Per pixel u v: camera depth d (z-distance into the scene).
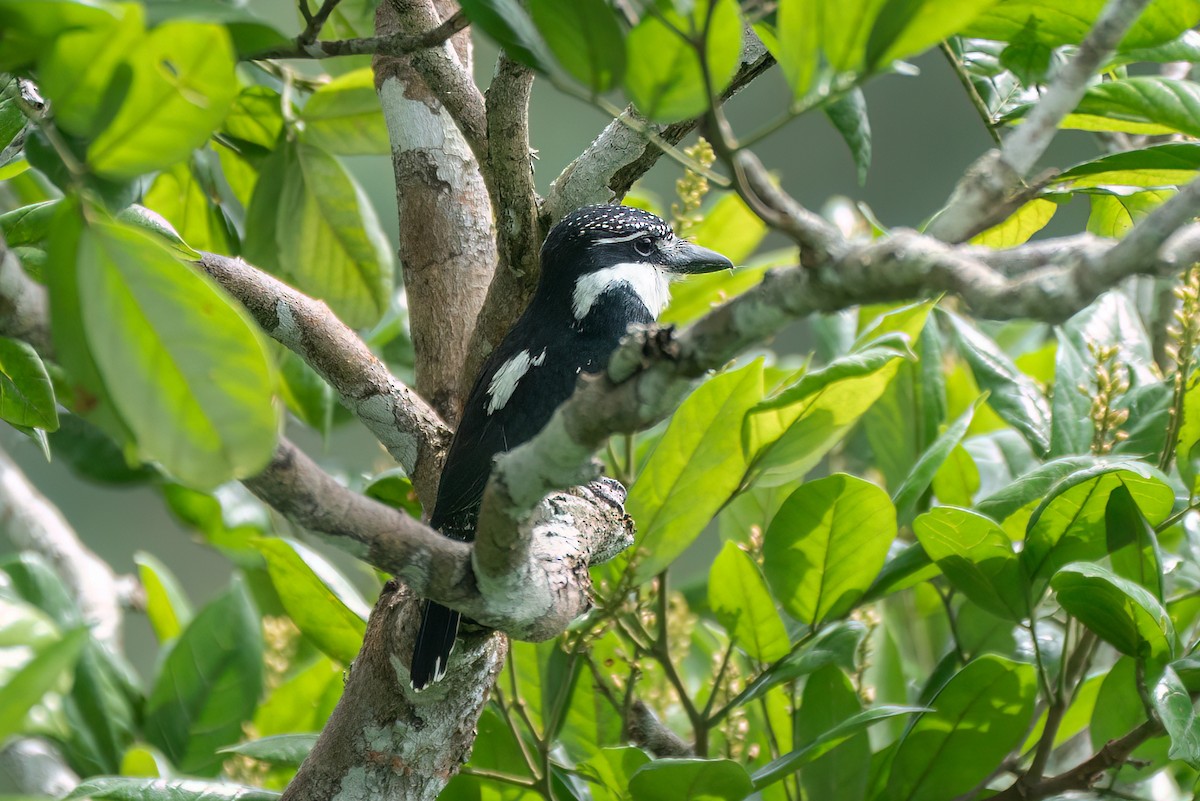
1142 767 6.31
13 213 5.91
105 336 3.18
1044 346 9.05
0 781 8.43
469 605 4.70
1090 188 6.42
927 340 8.03
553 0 3.27
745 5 4.30
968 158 17.77
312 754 5.96
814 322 9.05
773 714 7.35
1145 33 5.21
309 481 4.21
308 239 8.35
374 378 6.62
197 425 3.25
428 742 5.82
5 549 11.91
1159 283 8.41
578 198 6.66
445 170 7.06
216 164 9.52
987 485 8.28
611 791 6.30
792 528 6.52
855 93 5.81
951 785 6.34
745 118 18.11
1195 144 5.62
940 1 3.19
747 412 6.12
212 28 2.93
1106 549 6.13
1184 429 6.82
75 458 9.19
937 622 8.87
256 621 8.27
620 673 7.31
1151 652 5.73
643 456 8.33
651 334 3.71
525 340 7.76
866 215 6.35
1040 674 6.12
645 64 3.31
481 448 6.71
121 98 3.06
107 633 9.20
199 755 8.00
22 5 2.89
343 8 8.58
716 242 9.87
